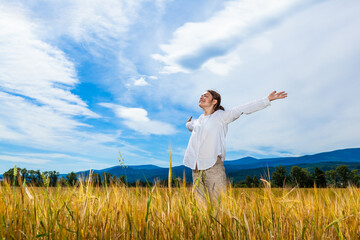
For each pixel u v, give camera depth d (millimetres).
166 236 1346
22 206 1398
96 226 1337
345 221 1629
